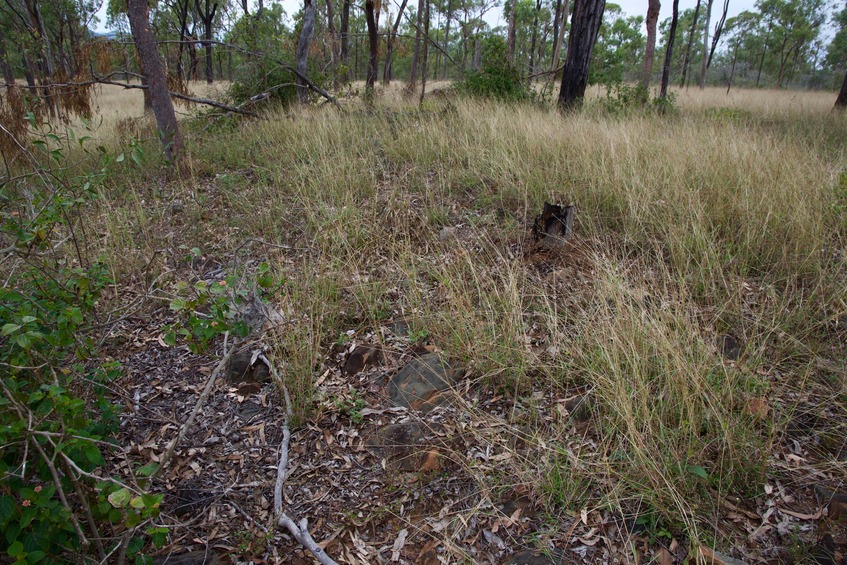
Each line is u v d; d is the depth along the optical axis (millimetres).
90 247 4738
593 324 3383
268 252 4906
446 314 3699
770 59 39500
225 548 2516
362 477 2830
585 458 2695
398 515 2613
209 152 7801
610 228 4863
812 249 4023
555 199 5305
